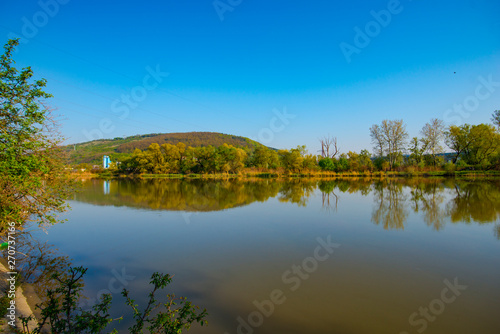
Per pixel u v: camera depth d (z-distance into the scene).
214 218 15.34
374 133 52.81
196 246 10.41
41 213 9.43
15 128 8.38
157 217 15.79
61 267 8.36
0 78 8.15
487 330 5.20
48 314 3.88
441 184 32.09
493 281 7.26
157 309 5.88
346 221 14.12
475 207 17.06
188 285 7.14
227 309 5.95
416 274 7.75
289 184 37.19
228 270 8.13
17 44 8.33
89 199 23.05
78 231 12.68
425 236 11.29
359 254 9.36
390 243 10.46
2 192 7.91
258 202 20.73
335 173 57.03
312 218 14.95
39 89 8.69
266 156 66.75
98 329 3.86
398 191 26.00
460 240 10.71
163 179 54.72
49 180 9.47
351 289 6.87
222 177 61.03
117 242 10.96
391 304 6.17
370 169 55.12
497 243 10.27
